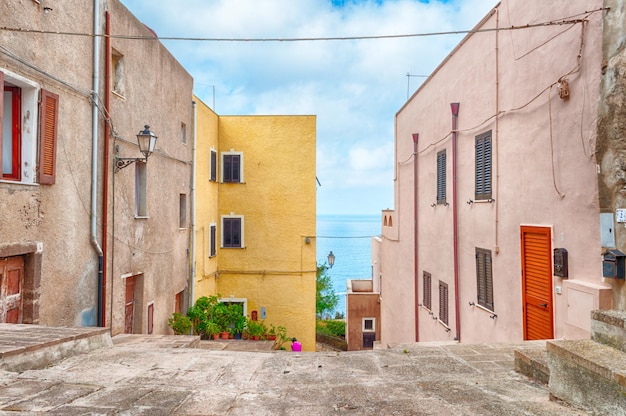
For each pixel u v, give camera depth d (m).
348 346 23.75
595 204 5.95
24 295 7.26
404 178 16.78
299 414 3.22
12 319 7.02
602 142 5.80
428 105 13.66
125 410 3.17
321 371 4.72
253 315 19.28
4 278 6.86
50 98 7.60
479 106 9.70
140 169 11.52
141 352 5.56
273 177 19.53
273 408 3.35
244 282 19.42
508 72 8.34
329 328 32.34
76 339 5.38
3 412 3.03
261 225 19.52
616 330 3.39
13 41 6.74
